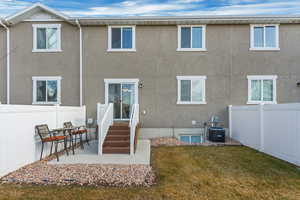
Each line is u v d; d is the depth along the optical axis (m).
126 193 4.07
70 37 10.36
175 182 4.61
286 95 10.09
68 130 7.24
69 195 3.97
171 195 3.99
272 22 9.97
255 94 10.21
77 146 8.30
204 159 6.46
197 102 10.22
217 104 10.23
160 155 6.96
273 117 6.86
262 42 10.23
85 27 10.34
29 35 10.36
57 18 10.32
